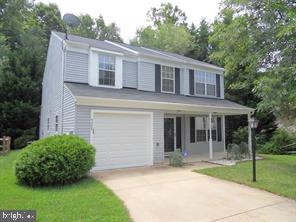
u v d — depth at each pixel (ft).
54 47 53.16
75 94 34.96
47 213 18.85
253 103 74.08
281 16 35.24
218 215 19.60
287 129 67.10
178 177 31.91
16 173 26.78
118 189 26.30
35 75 72.28
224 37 42.04
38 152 26.78
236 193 25.40
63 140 29.04
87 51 45.39
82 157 28.50
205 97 59.77
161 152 42.57
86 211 19.35
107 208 20.10
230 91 76.28
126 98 38.55
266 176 32.17
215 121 62.54
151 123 41.50
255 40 38.45
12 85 67.72
